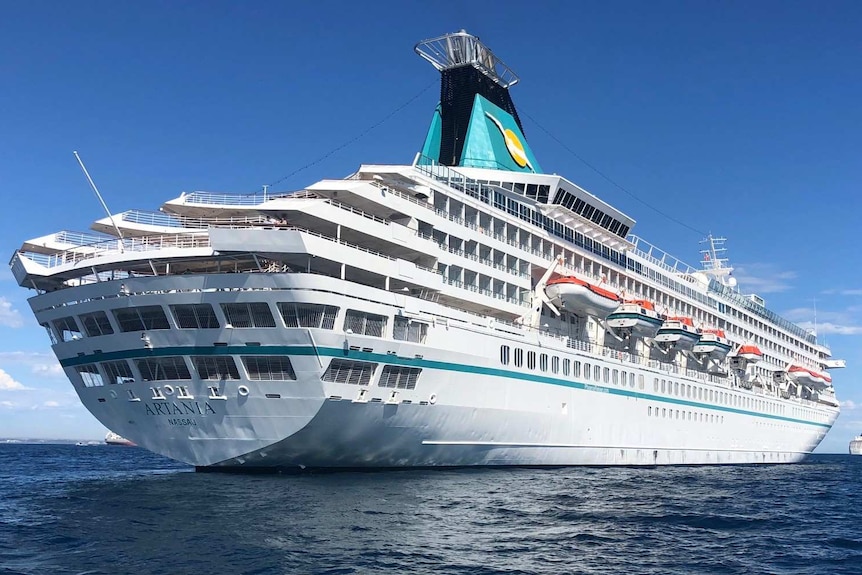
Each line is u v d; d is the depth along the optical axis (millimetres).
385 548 21891
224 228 33188
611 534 26516
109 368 37969
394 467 40750
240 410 35375
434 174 46500
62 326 39344
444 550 22109
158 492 32281
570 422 50812
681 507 34656
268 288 33188
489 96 58281
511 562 21219
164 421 37531
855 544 27125
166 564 19641
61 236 40094
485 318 43750
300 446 36094
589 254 59562
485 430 43656
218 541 22281
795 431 91688
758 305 93250
